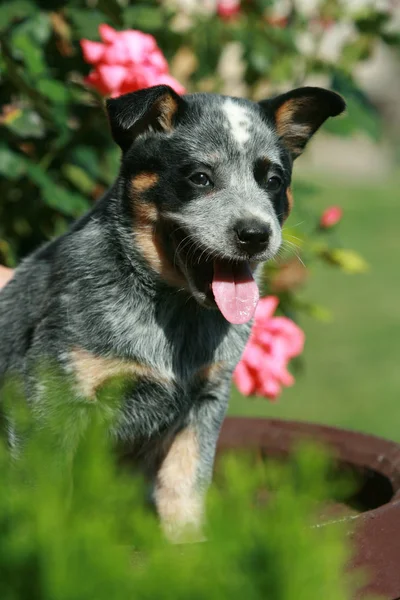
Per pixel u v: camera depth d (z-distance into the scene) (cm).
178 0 887
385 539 423
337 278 1848
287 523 221
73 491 241
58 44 700
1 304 544
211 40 774
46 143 686
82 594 204
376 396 1174
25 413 328
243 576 211
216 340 529
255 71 805
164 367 515
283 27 822
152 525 236
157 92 505
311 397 1176
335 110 558
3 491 231
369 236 2167
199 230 494
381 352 1373
